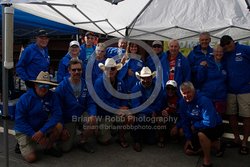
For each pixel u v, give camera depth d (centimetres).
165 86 464
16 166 387
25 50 460
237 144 464
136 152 445
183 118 425
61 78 499
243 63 432
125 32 532
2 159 407
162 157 428
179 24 508
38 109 395
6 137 306
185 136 439
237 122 459
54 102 409
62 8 378
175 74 469
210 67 447
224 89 443
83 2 370
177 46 467
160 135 469
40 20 650
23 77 451
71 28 754
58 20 454
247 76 433
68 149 438
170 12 485
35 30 737
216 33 523
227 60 444
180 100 420
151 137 473
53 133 408
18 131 393
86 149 442
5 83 297
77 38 794
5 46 285
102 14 439
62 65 505
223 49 438
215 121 382
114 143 482
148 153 442
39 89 389
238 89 437
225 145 464
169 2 466
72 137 439
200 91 452
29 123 400
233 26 494
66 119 432
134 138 457
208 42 463
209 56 456
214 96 442
